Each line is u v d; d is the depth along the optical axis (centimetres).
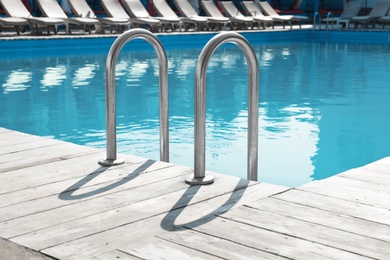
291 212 256
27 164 341
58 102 764
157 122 655
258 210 259
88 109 722
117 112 708
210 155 518
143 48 1505
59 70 1062
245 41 298
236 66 1144
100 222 247
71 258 212
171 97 804
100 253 217
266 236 230
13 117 676
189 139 577
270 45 1681
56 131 613
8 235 234
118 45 327
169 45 1572
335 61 1255
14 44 1315
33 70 1060
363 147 550
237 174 463
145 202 272
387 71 1079
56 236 233
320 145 555
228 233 234
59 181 307
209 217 251
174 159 505
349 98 807
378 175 312
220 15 1881
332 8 2411
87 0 2025
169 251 218
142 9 1694
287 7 2459
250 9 1983
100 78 966
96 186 298
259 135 595
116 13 1634
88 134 602
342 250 217
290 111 719
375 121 659
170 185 297
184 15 1781
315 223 243
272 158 512
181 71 1061
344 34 1853
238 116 685
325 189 287
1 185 301
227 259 211
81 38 1418
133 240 228
